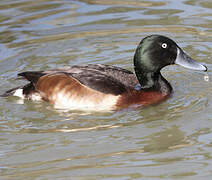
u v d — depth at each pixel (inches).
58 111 437.1
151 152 358.9
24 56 547.5
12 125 412.8
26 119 423.2
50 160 353.7
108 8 671.8
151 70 452.4
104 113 431.2
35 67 522.6
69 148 369.4
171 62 452.8
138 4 683.4
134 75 470.0
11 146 376.8
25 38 590.2
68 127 405.4
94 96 434.3
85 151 364.5
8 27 614.9
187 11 652.7
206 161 343.0
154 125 403.5
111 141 378.0
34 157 359.3
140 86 457.7
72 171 338.0
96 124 409.1
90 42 582.6
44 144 377.7
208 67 520.4
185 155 352.8
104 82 439.5
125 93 438.6
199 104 437.4
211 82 488.7
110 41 584.7
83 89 437.1
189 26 612.4
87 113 432.5
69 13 657.0
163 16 641.6
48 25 623.5
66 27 618.2
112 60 541.3
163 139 378.3
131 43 578.9
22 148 373.1
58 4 687.7
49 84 448.1
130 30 608.1
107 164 345.1
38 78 456.8
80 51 562.6
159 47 447.8
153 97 449.1
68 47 571.2
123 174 331.9
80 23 629.0
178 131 390.9
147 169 336.2
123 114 427.8
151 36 452.4
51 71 458.9
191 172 330.3
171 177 325.4
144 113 428.8
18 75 467.8
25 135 393.7
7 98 466.0
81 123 412.5
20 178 332.2
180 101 448.5
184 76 509.4
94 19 638.5
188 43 575.2
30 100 457.7
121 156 355.3
